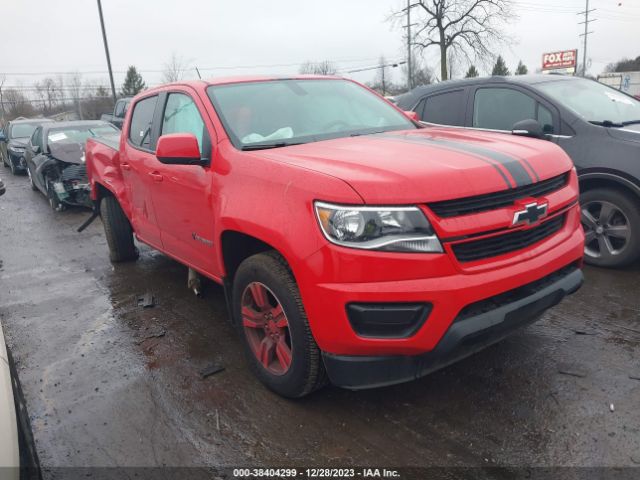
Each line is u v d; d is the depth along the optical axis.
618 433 2.76
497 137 3.55
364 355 2.71
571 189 3.24
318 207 2.66
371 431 2.92
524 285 2.83
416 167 2.73
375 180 2.60
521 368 3.43
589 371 3.35
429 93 6.64
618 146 4.84
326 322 2.67
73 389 3.58
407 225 2.55
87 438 3.04
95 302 5.14
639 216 4.78
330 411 3.12
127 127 5.23
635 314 4.10
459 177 2.67
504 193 2.79
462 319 2.65
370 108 4.41
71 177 9.50
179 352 3.99
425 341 2.60
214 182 3.48
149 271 5.96
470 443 2.77
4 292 5.62
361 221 2.56
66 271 6.23
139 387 3.54
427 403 3.14
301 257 2.70
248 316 3.34
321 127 3.93
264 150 3.40
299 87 4.30
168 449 2.90
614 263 5.00
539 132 4.56
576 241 3.18
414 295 2.54
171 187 4.12
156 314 4.72
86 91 54.28
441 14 31.45
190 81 4.28
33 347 4.25
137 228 5.25
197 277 4.95
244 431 3.00
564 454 2.65
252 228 3.00
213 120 3.70
